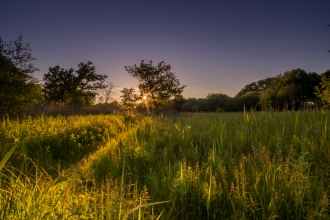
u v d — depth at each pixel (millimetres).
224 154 4727
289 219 2793
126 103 27344
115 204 2822
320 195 2916
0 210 2156
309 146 4570
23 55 14430
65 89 30109
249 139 5523
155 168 4559
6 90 13320
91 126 9898
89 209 2602
